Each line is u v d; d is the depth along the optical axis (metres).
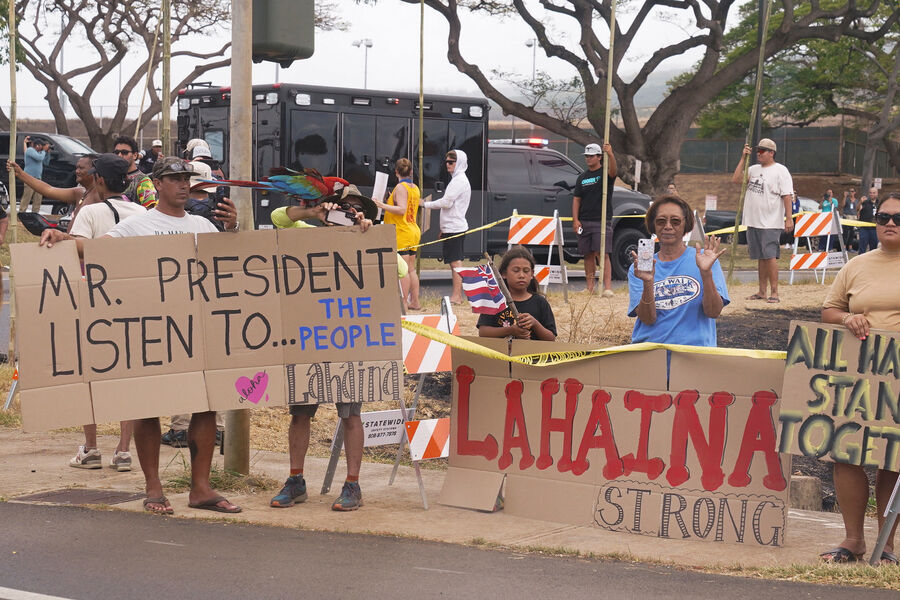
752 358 6.21
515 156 19.56
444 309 7.56
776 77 48.06
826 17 32.78
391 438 7.39
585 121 58.38
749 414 6.24
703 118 50.84
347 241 6.62
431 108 18.17
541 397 6.75
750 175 13.91
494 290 6.81
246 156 7.25
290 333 6.59
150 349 6.38
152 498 6.51
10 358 11.11
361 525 6.38
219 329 6.49
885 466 5.74
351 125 17.50
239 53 7.21
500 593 4.96
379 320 6.66
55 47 41.41
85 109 41.88
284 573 5.21
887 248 5.84
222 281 6.50
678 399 6.38
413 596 4.88
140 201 8.12
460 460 7.00
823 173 63.28
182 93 18.38
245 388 6.52
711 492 6.29
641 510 6.42
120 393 6.32
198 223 6.64
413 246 13.28
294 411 6.86
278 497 6.79
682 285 6.41
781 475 6.18
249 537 5.94
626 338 11.79
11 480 7.34
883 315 5.80
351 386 6.64
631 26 32.38
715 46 32.00
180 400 6.42
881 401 5.76
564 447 6.67
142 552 5.53
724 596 4.96
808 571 5.42
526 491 6.77
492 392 6.91
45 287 6.20
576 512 6.60
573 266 23.45
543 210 19.62
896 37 43.53
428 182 18.23
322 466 8.29
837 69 47.03
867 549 6.12
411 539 6.06
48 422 6.20
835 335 5.84
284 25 7.23
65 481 7.34
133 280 6.35
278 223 6.82
